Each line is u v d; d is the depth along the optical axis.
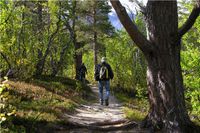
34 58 24.14
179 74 11.23
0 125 9.58
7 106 11.59
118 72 38.50
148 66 11.34
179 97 11.05
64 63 45.62
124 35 39.69
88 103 22.28
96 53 46.56
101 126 13.05
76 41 46.19
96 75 21.75
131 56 38.53
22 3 24.66
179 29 11.03
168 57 11.02
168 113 10.88
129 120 13.48
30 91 17.62
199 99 20.92
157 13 11.08
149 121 11.34
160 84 11.05
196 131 10.88
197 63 21.05
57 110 14.75
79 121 13.80
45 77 28.56
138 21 34.38
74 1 37.00
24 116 11.41
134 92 36.16
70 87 26.89
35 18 30.17
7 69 21.86
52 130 11.55
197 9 10.38
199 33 21.64
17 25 22.81
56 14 29.59
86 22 45.50
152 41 11.12
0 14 20.80
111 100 26.42
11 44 21.03
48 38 31.11
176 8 11.21
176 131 10.68
